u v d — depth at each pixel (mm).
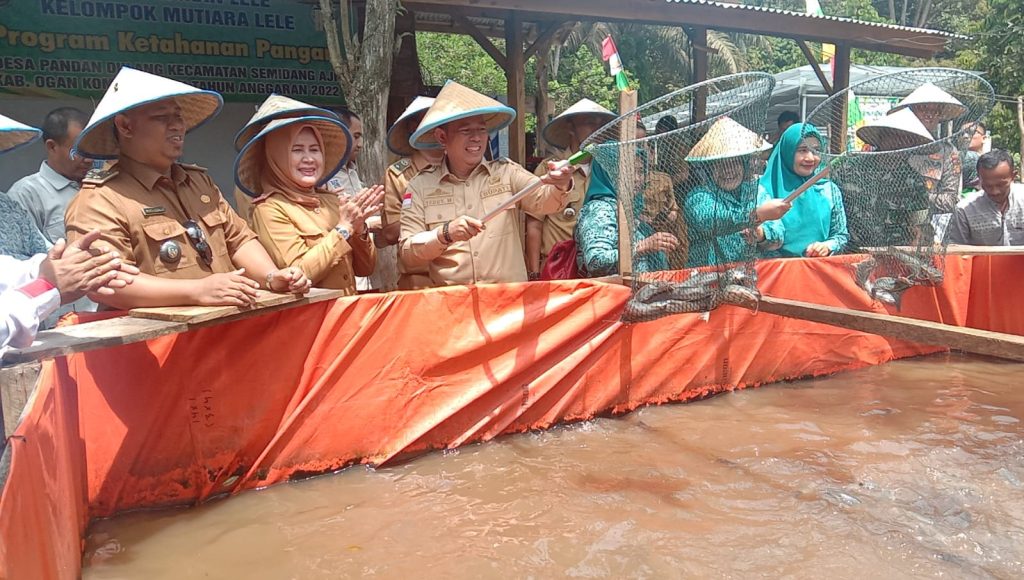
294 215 3887
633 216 3775
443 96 4031
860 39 10188
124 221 3182
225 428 3514
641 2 8289
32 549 1853
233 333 3484
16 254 3428
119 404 3273
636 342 4688
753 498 3445
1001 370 5625
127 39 7887
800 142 5387
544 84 11453
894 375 5512
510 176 4320
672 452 4043
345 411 3818
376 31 5820
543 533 3123
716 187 3725
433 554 2959
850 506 3344
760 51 26344
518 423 4344
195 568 2895
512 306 4227
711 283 3777
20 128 3104
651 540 3043
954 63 17781
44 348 2361
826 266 5371
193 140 8320
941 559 2887
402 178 5121
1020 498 3410
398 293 3898
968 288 6184
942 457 3893
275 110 3795
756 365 5211
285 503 3467
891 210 4590
